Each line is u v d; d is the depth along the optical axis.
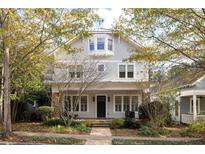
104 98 31.33
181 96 29.22
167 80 23.77
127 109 30.98
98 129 23.03
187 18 14.29
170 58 16.11
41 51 18.02
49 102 31.12
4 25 15.01
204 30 14.45
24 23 15.90
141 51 16.23
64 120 22.95
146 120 24.25
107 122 25.30
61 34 15.97
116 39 31.03
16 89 24.67
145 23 14.78
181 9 13.91
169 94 23.22
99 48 30.69
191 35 15.16
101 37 30.75
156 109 21.48
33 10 15.01
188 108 29.98
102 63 30.81
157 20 14.64
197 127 20.88
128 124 23.88
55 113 26.59
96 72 26.89
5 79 16.48
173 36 15.13
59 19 15.73
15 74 21.66
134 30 15.44
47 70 25.16
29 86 25.08
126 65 30.72
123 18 15.46
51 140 15.73
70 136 18.16
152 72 23.02
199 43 14.93
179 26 14.72
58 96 26.75
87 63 27.20
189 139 17.59
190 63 17.14
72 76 25.67
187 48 15.49
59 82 25.84
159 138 18.09
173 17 14.34
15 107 27.28
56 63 26.36
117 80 30.44
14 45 16.88
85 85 26.75
